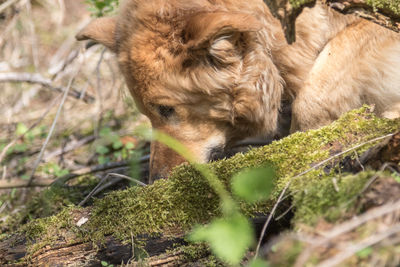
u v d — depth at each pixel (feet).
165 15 16.11
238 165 13.34
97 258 13.37
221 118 18.24
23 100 32.17
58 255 13.41
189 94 17.19
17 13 32.45
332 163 12.78
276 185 12.42
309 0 12.39
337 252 8.88
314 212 10.30
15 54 33.40
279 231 12.21
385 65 17.04
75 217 13.92
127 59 17.02
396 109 17.76
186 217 12.90
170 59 16.34
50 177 24.32
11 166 26.18
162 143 18.34
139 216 13.20
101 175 23.06
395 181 10.15
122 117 29.50
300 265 8.45
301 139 13.67
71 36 37.19
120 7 18.54
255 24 14.52
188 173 13.38
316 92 17.11
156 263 12.90
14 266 13.57
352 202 9.93
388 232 8.34
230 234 7.85
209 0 16.53
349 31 17.21
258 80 17.48
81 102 32.22
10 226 20.18
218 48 16.03
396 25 12.75
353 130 13.52
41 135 28.58
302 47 17.92
